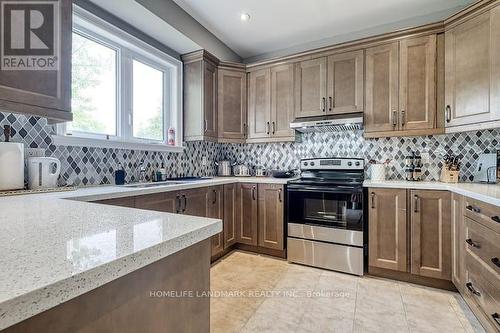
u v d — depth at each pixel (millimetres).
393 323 1633
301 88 2939
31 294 354
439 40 2324
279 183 2734
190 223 741
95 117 2188
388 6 2494
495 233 1395
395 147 2764
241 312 1762
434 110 2344
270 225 2793
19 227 684
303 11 2578
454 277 1949
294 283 2188
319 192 2504
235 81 3246
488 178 2223
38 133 1743
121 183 2266
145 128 2672
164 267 661
